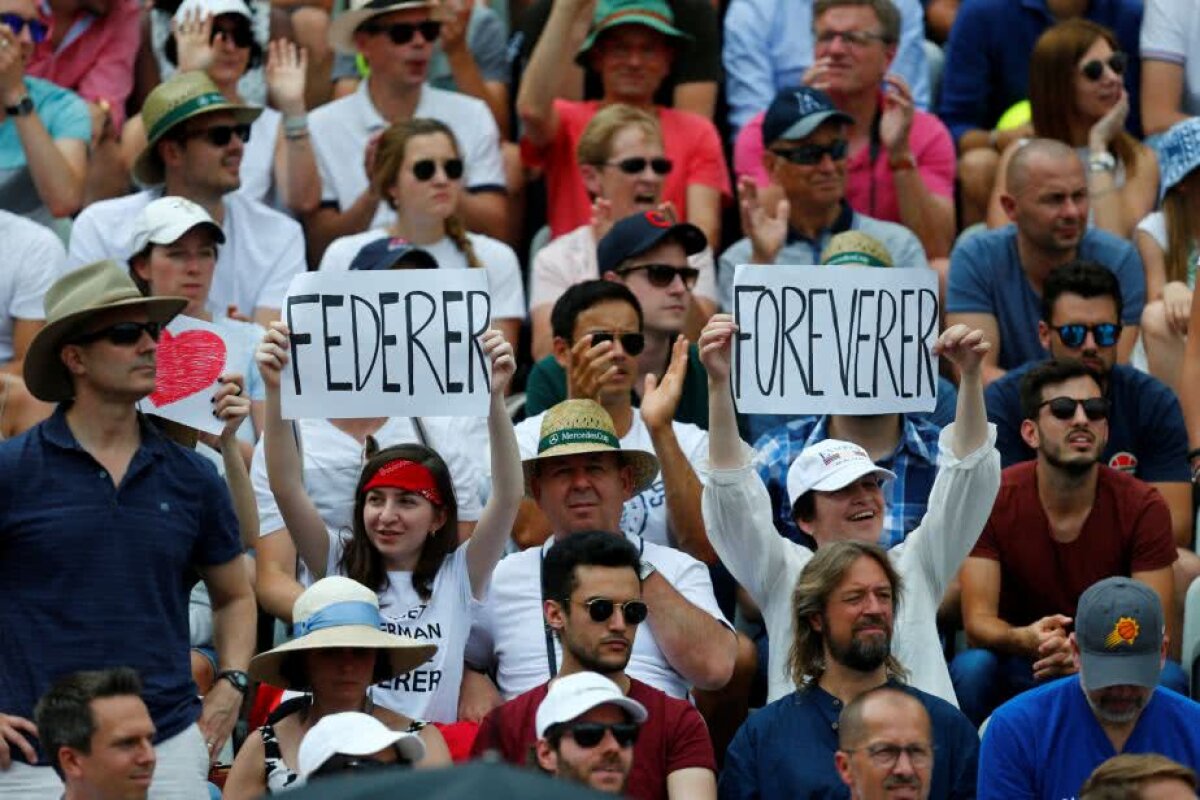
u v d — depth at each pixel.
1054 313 36.22
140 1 46.00
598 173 40.91
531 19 46.38
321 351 30.30
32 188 41.75
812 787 28.62
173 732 28.61
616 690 25.48
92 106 43.19
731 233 44.62
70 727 26.03
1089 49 42.91
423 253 36.47
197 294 35.41
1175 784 24.25
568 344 34.75
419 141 39.53
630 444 34.59
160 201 35.50
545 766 25.56
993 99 47.03
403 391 30.28
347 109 43.31
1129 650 28.27
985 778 28.84
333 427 34.09
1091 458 32.88
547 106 42.97
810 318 31.27
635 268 36.22
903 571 31.52
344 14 43.19
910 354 31.39
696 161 43.53
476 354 30.30
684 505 33.16
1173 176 40.50
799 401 31.27
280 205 42.88
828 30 43.06
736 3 46.75
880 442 33.78
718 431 31.12
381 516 30.78
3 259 38.41
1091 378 33.12
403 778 14.62
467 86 45.03
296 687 29.05
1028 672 32.72
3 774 27.98
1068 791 28.62
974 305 39.38
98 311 28.31
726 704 32.97
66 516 28.30
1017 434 35.66
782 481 33.88
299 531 31.41
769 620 31.53
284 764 28.45
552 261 40.53
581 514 31.88
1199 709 28.95
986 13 46.62
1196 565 35.22
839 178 40.81
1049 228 38.66
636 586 28.86
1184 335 39.00
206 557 29.69
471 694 31.30
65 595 28.28
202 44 41.91
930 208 43.12
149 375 28.62
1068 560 33.41
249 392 36.41
